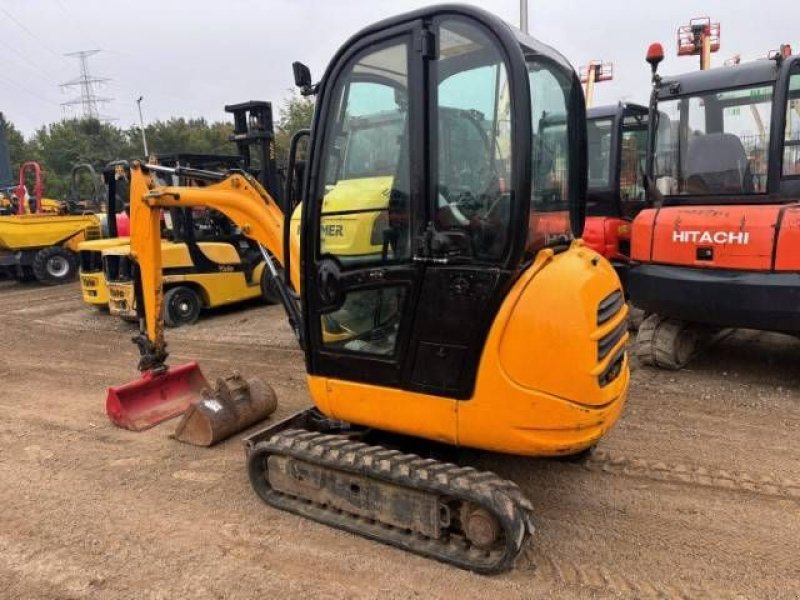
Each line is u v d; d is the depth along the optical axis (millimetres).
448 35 2738
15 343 7988
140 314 4879
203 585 2869
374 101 2961
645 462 3893
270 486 3543
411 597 2723
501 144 2678
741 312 4824
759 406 4730
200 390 5180
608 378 2908
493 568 2781
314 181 3156
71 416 5137
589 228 7199
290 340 7480
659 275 5254
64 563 3082
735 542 3061
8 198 14969
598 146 7309
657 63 5824
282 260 4188
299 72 3328
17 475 4066
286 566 2975
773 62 5109
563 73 3340
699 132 5570
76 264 13766
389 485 3002
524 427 2732
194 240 8570
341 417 3283
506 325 2691
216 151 62344
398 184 2926
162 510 3547
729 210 4953
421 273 2838
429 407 2910
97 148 62000
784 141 5070
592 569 2883
